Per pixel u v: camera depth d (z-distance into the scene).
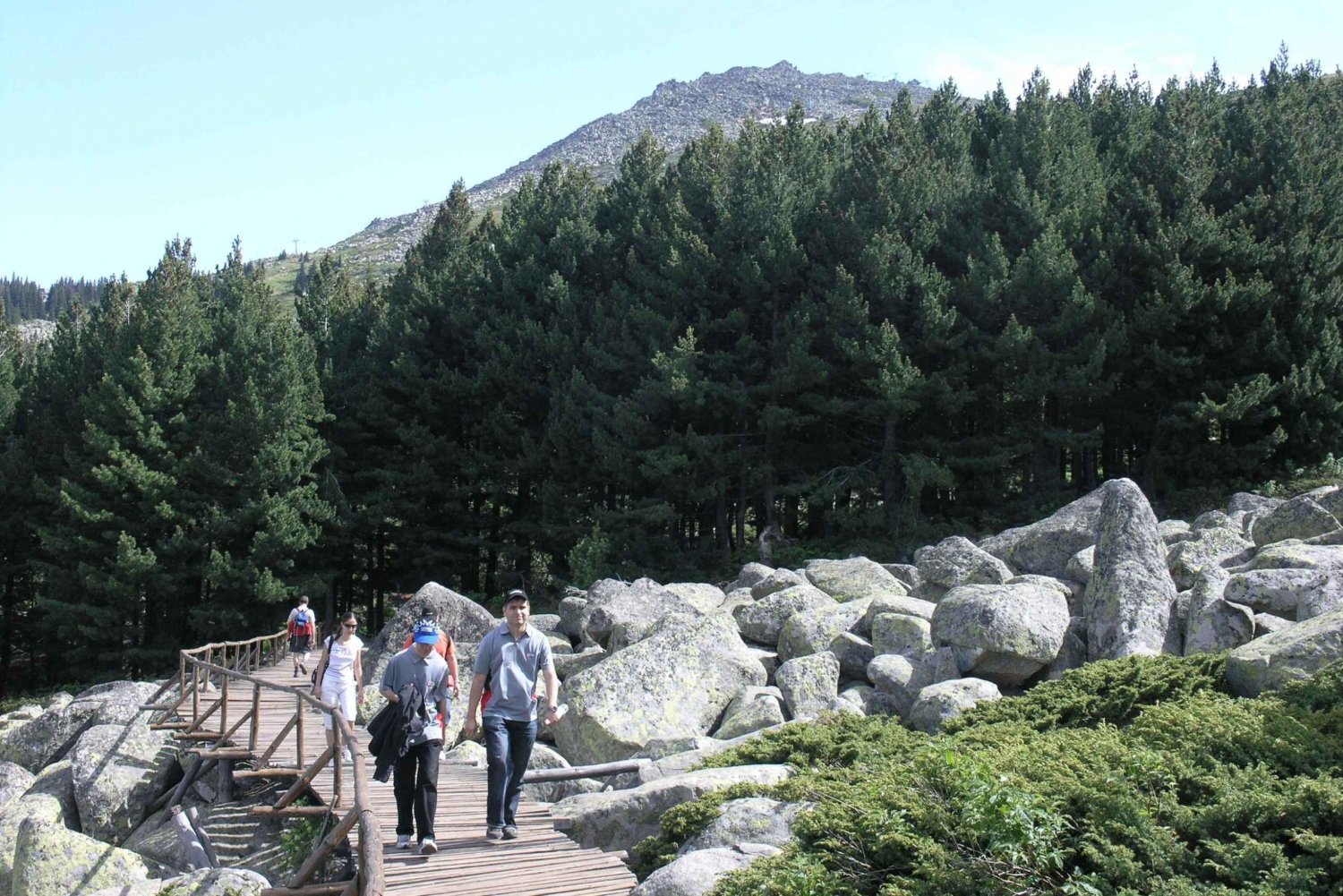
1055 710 11.58
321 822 13.34
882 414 37.34
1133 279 37.47
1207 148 39.72
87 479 42.03
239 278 50.06
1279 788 8.02
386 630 22.72
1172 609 15.82
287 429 43.62
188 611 43.22
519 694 10.19
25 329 161.62
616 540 39.38
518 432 45.38
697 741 14.69
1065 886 6.87
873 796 8.73
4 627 48.19
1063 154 40.28
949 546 21.45
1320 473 33.50
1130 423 37.88
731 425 40.16
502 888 9.14
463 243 59.94
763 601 20.70
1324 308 35.03
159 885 12.15
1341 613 11.97
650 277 41.69
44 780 18.61
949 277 39.81
